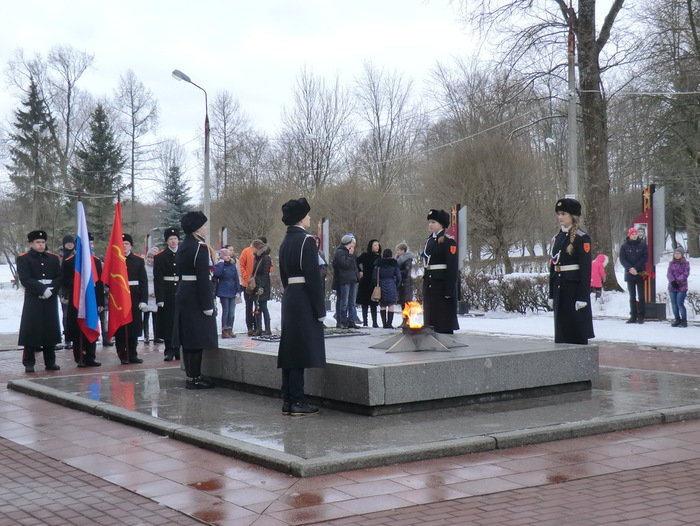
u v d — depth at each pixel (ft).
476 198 105.81
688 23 88.94
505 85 85.35
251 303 57.47
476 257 110.22
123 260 44.09
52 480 21.09
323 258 62.49
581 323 33.73
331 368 28.17
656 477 20.39
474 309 79.51
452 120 153.38
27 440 25.84
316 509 18.07
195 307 33.17
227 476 20.94
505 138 110.01
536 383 30.27
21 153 173.99
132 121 192.44
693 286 82.43
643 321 63.16
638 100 92.79
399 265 65.87
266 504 18.49
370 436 23.95
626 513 17.53
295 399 27.53
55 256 43.06
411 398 27.43
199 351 33.60
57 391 33.32
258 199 146.61
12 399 33.60
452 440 23.21
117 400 31.07
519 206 106.22
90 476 21.39
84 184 170.91
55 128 180.14
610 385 33.06
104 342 53.72
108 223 171.73
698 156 93.66
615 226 171.94
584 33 81.56
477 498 18.79
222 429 25.38
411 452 22.08
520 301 75.20
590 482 20.01
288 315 27.32
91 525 17.48
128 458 23.13
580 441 24.41
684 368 40.42
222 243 96.58
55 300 42.63
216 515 17.83
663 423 26.89
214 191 191.72
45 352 42.91
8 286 149.48
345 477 20.62
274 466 21.36
